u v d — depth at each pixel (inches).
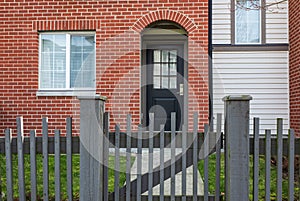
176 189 207.3
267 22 363.6
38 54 345.4
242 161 149.5
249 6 363.6
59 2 343.3
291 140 151.9
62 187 220.5
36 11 343.3
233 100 150.5
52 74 347.6
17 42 343.3
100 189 155.7
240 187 149.6
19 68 342.3
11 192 159.8
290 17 353.4
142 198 160.7
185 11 338.6
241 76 361.7
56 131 156.8
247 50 362.3
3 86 342.0
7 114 340.8
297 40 333.4
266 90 360.8
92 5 342.0
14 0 343.3
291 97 351.6
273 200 200.5
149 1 339.9
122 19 340.8
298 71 331.3
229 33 363.6
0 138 159.9
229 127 150.4
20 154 158.2
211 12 340.5
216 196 156.4
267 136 152.6
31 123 340.2
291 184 152.9
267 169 152.9
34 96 341.1
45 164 157.1
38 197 205.2
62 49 347.6
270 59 361.7
